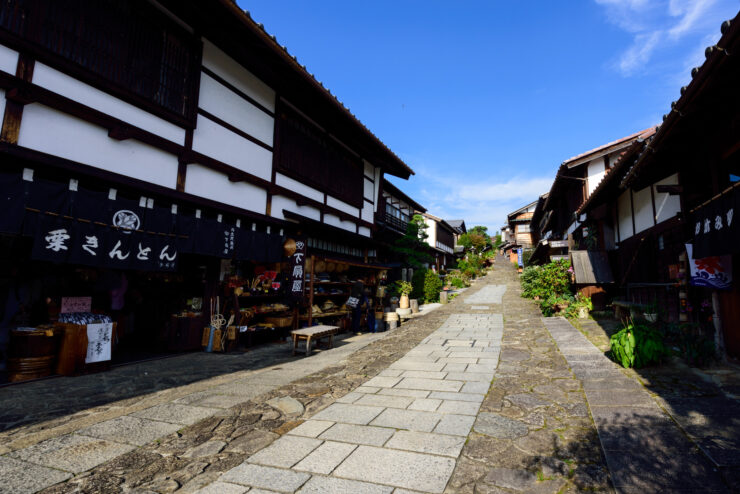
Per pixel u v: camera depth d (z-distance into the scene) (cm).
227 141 828
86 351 638
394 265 1448
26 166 508
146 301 919
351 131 1244
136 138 628
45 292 676
